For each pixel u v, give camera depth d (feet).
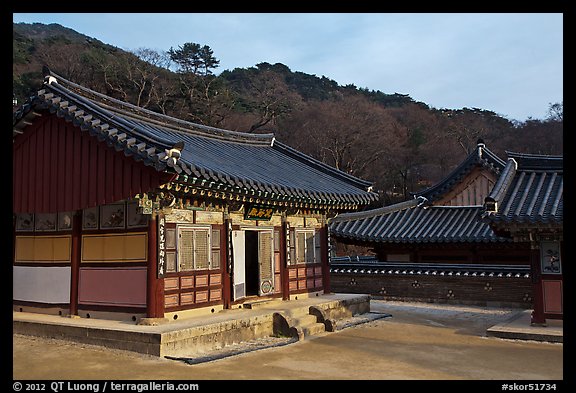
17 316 45.42
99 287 43.93
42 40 217.56
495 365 34.45
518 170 53.57
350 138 190.08
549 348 40.37
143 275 41.47
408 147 214.69
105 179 40.98
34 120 45.78
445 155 212.84
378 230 81.82
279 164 65.16
